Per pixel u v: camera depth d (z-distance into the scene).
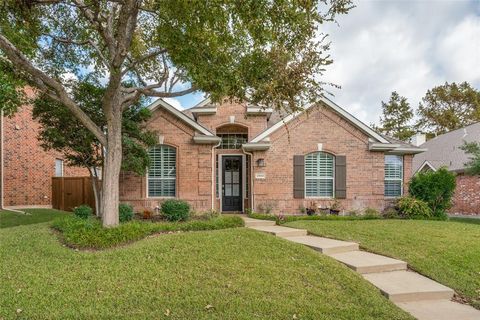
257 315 4.61
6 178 17.66
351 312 4.80
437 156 24.94
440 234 9.96
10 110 9.70
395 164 16.19
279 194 14.70
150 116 13.00
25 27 8.52
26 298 4.93
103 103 8.69
